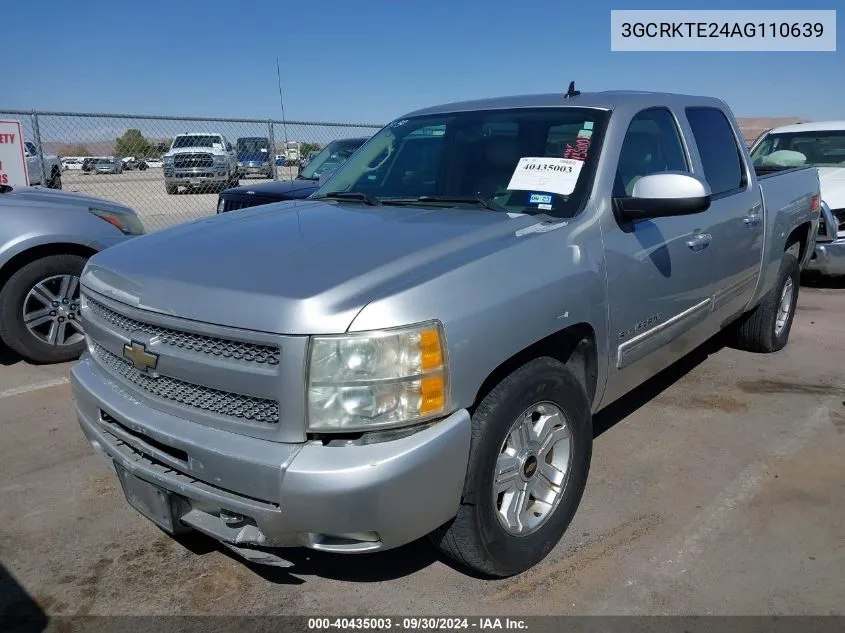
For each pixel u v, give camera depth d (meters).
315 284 2.29
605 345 3.07
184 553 3.06
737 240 4.25
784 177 5.32
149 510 2.63
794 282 5.62
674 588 2.77
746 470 3.71
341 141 9.70
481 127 3.72
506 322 2.47
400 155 3.90
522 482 2.76
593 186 3.15
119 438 2.70
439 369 2.26
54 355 5.45
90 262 3.04
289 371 2.17
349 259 2.47
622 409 4.51
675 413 4.44
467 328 2.34
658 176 3.09
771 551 3.01
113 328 2.73
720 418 4.36
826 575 2.84
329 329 2.16
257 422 2.29
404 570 2.92
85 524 3.28
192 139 10.98
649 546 3.05
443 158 3.70
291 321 2.17
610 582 2.81
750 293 4.76
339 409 2.18
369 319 2.18
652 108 3.79
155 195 11.05
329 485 2.13
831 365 5.35
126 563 2.99
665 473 3.68
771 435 4.13
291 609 2.70
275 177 11.13
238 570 2.94
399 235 2.74
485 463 2.48
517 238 2.76
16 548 3.10
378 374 2.18
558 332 2.83
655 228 3.40
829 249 7.68
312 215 3.24
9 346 5.30
